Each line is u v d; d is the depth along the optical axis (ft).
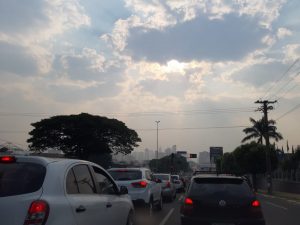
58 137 216.74
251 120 215.31
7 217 17.57
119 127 223.92
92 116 220.02
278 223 49.29
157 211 60.85
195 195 31.68
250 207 30.81
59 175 20.20
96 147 215.51
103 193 25.44
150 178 54.03
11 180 18.97
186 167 448.24
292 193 147.43
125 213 28.37
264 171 203.62
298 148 194.59
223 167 283.38
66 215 19.34
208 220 30.60
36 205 17.98
